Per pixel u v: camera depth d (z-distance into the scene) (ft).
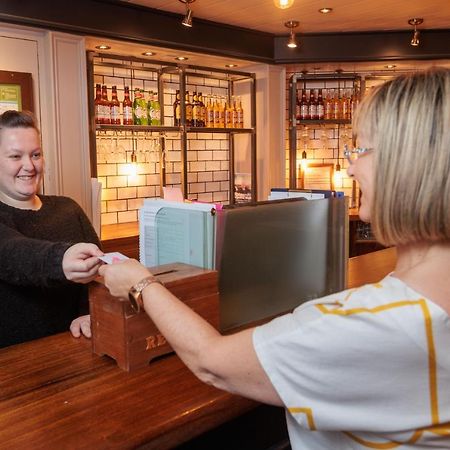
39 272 4.32
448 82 2.26
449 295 2.25
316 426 2.39
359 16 12.59
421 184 2.25
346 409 2.33
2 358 4.11
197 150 15.16
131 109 12.31
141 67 12.83
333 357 2.27
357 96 15.17
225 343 2.59
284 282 5.24
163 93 13.70
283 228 5.12
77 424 3.11
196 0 11.16
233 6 11.65
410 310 2.20
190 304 4.16
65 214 6.26
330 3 11.50
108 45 11.66
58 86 10.41
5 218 5.60
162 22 11.93
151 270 4.38
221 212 4.54
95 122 11.30
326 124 15.31
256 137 14.83
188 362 2.79
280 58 14.35
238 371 2.49
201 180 15.37
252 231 4.83
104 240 11.14
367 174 2.48
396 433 2.30
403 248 2.58
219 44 13.08
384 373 2.24
